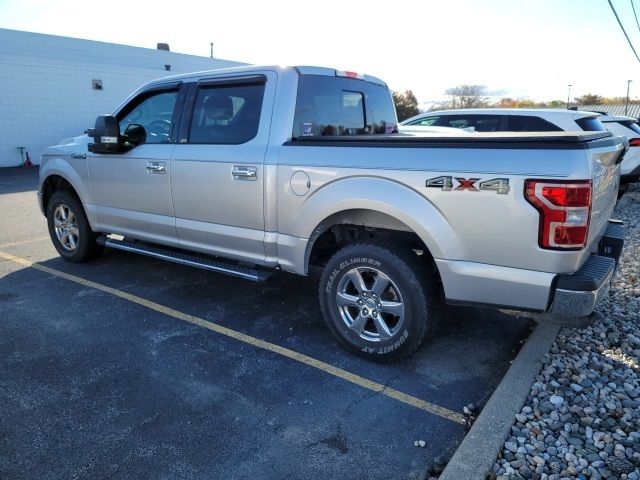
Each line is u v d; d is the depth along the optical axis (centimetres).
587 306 284
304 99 392
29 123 1794
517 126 773
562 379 329
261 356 373
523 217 284
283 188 372
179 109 445
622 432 276
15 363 358
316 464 261
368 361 366
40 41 2138
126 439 278
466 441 267
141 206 480
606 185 331
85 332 409
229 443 276
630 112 4922
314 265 401
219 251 431
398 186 322
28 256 623
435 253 315
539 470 247
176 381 338
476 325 427
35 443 274
